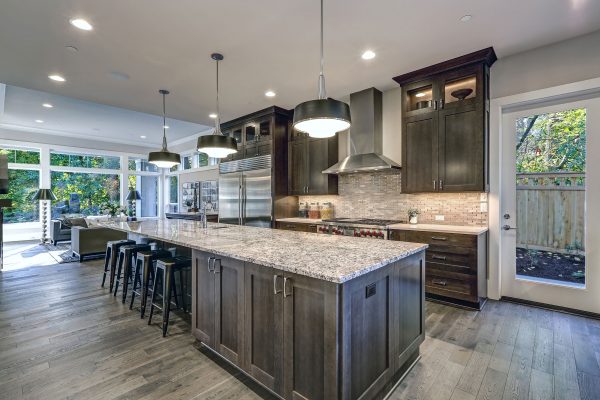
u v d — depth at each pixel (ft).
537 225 10.77
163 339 8.28
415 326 6.97
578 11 8.21
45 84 13.08
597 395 5.88
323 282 4.81
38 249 22.11
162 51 10.27
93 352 7.57
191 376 6.58
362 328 5.15
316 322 4.94
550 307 10.41
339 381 4.66
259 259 5.68
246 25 8.81
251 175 18.53
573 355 7.31
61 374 6.63
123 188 31.50
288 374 5.36
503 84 10.99
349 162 14.32
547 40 9.79
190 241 8.07
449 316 9.70
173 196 33.73
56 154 27.61
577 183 10.03
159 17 8.36
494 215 11.28
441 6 7.97
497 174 11.18
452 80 11.46
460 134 11.13
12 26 8.67
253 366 6.05
